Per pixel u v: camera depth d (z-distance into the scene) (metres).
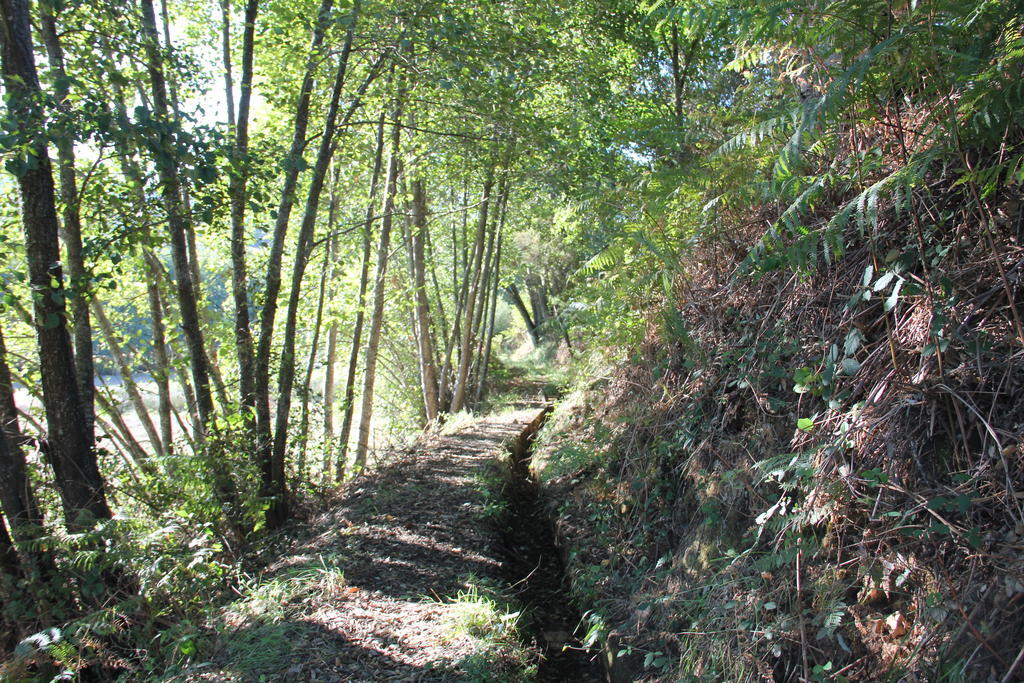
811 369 3.27
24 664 3.61
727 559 3.31
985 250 2.66
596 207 4.74
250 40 6.88
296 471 8.04
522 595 4.80
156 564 4.24
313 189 7.17
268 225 7.46
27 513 4.48
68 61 5.61
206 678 3.39
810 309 3.51
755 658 2.77
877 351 2.91
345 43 6.83
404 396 17.42
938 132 2.53
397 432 14.08
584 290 5.15
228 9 8.35
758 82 3.91
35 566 4.30
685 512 4.08
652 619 3.66
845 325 3.17
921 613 2.38
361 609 4.06
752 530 3.19
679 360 4.68
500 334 23.78
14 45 4.50
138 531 4.52
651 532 4.29
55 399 4.77
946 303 2.67
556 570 5.35
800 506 2.95
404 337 17.55
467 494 6.50
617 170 7.73
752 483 3.41
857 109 3.02
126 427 8.27
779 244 2.79
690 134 4.28
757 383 3.68
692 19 3.03
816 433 3.06
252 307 7.89
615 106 8.61
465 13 6.93
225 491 6.18
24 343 8.60
